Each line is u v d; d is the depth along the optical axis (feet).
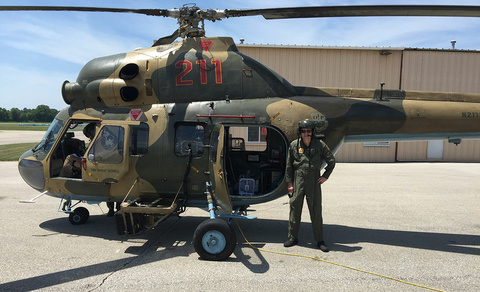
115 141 15.90
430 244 16.24
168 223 19.44
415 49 50.62
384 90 17.33
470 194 28.17
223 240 13.57
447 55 51.11
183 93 16.40
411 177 37.22
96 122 16.39
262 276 12.34
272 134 17.76
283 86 16.84
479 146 52.70
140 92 16.55
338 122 16.43
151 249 15.15
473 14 12.45
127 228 14.66
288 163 15.34
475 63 51.29
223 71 16.43
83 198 16.93
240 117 15.84
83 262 13.52
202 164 15.70
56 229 17.92
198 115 15.94
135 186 16.12
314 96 17.08
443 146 53.01
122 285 11.52
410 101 17.13
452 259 14.33
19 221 19.27
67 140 18.79
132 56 16.98
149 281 11.84
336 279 12.19
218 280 11.96
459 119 17.01
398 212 22.35
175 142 15.90
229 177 18.40
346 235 17.56
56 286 11.42
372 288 11.55
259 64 16.74
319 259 14.11
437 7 12.03
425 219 20.70
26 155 17.53
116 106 16.75
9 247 15.08
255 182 17.34
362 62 50.49
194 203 16.31
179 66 16.40
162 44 18.45
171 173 15.89
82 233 17.31
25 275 12.23
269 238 17.01
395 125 16.76
